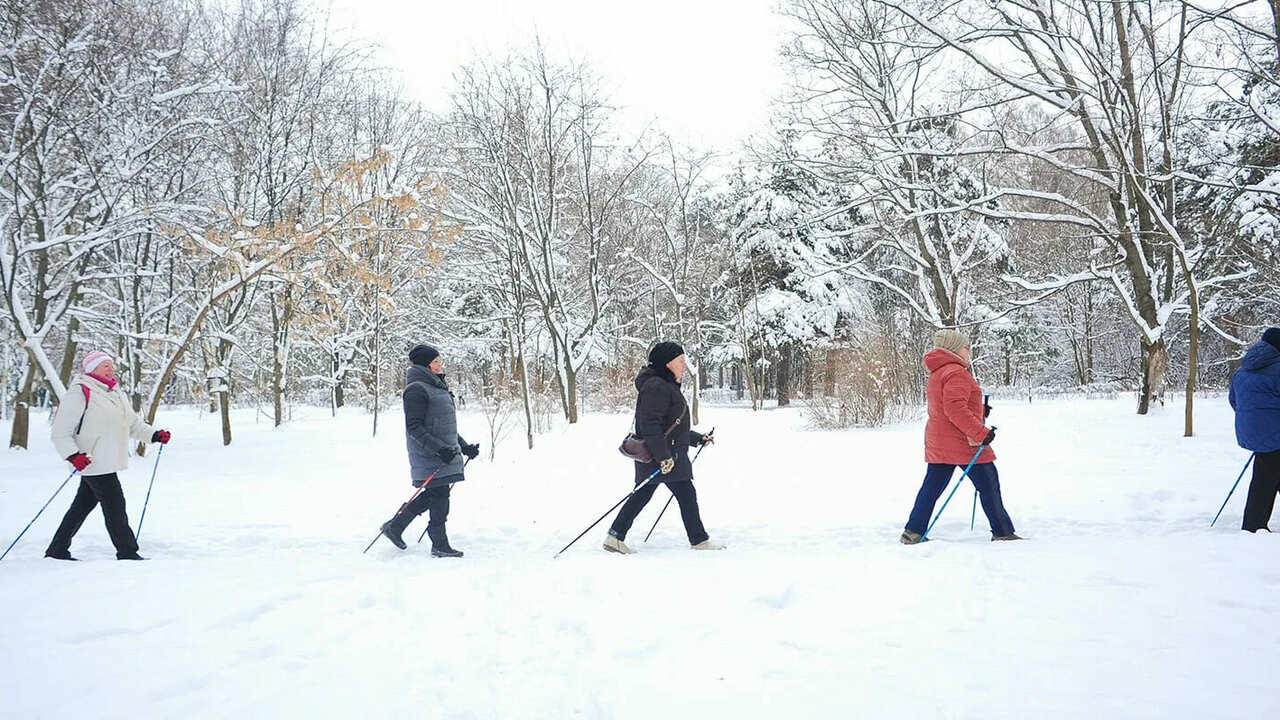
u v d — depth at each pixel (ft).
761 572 16.78
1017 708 9.53
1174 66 50.01
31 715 10.30
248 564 19.49
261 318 74.23
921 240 68.49
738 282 108.99
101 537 24.34
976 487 21.08
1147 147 52.90
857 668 11.16
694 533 21.49
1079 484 28.60
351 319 95.61
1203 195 61.52
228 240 46.14
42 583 16.84
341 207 45.34
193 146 55.88
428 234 49.83
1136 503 25.05
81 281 50.31
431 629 13.75
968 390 20.59
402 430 67.97
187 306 66.28
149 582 16.93
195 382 67.15
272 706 10.54
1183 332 96.22
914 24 54.60
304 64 63.77
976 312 97.66
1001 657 11.23
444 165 74.02
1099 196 67.36
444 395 22.53
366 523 26.91
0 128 48.57
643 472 21.62
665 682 11.02
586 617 14.14
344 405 118.01
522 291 76.13
